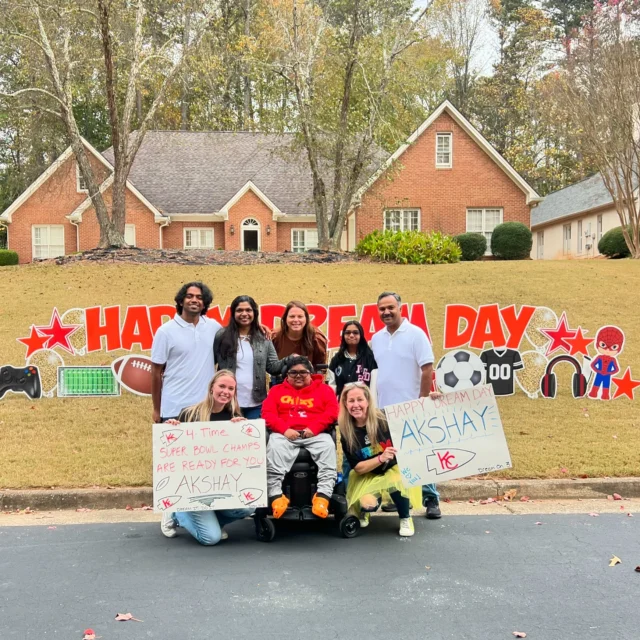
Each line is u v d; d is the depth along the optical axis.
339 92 21.92
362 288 16.83
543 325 10.29
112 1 19.31
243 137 31.52
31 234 28.19
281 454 5.19
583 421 9.02
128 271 18.58
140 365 9.69
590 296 16.14
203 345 5.73
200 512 5.16
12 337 13.13
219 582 4.40
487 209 28.06
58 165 25.84
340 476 5.54
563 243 34.91
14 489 6.45
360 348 6.02
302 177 29.41
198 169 29.92
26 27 20.50
